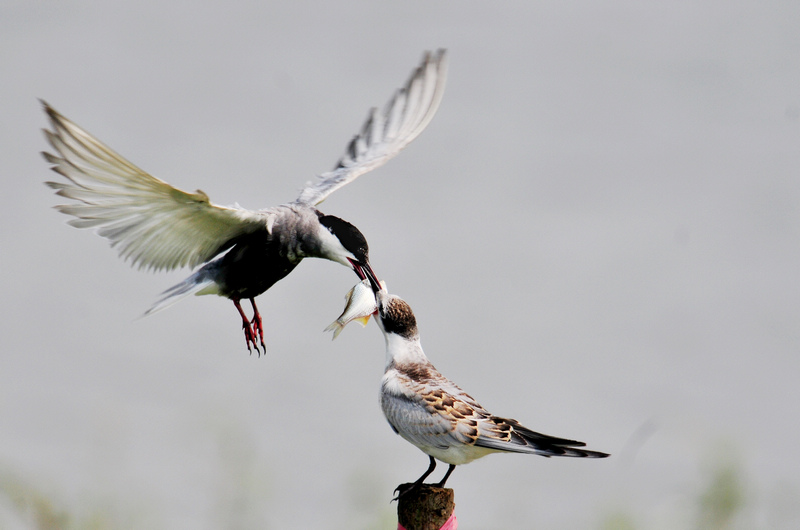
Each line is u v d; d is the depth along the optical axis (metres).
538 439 9.45
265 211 11.67
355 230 12.12
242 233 11.39
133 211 10.07
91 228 10.09
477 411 9.66
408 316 10.20
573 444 9.28
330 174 13.43
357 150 13.95
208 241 11.09
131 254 10.60
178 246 10.88
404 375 10.03
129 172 9.42
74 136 9.02
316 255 12.11
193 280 11.86
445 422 9.55
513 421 9.65
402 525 8.91
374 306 10.16
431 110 13.98
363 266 11.98
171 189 9.76
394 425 9.96
